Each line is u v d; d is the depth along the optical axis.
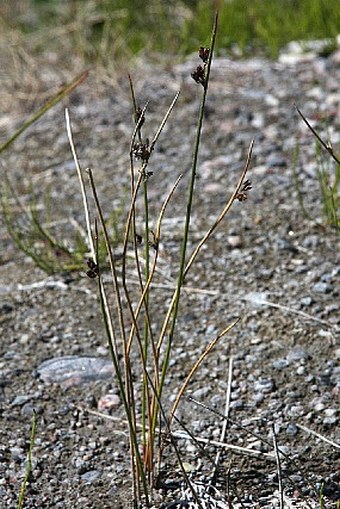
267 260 3.73
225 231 3.95
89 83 5.53
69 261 3.85
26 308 3.59
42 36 6.35
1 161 4.88
